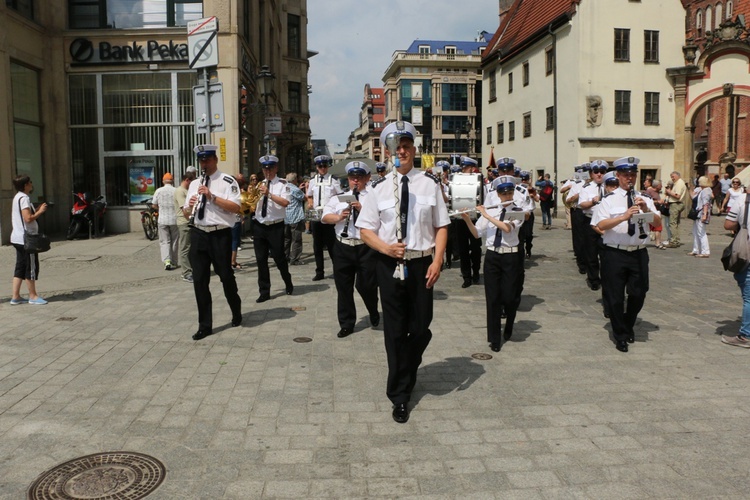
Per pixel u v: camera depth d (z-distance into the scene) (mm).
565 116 28766
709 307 8336
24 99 15945
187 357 5855
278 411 4543
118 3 17109
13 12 14758
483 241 16141
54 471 3631
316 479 3541
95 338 6508
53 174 16984
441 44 84438
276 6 27531
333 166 17094
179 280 10070
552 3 32750
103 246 14297
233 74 16234
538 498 3338
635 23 27969
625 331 6230
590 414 4527
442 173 12555
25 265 8102
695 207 13680
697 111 28422
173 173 17328
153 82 17172
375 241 4316
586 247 9484
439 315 7805
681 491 3410
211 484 3479
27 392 4910
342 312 6680
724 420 4418
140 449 3918
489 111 39781
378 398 4824
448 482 3510
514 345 6395
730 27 27438
